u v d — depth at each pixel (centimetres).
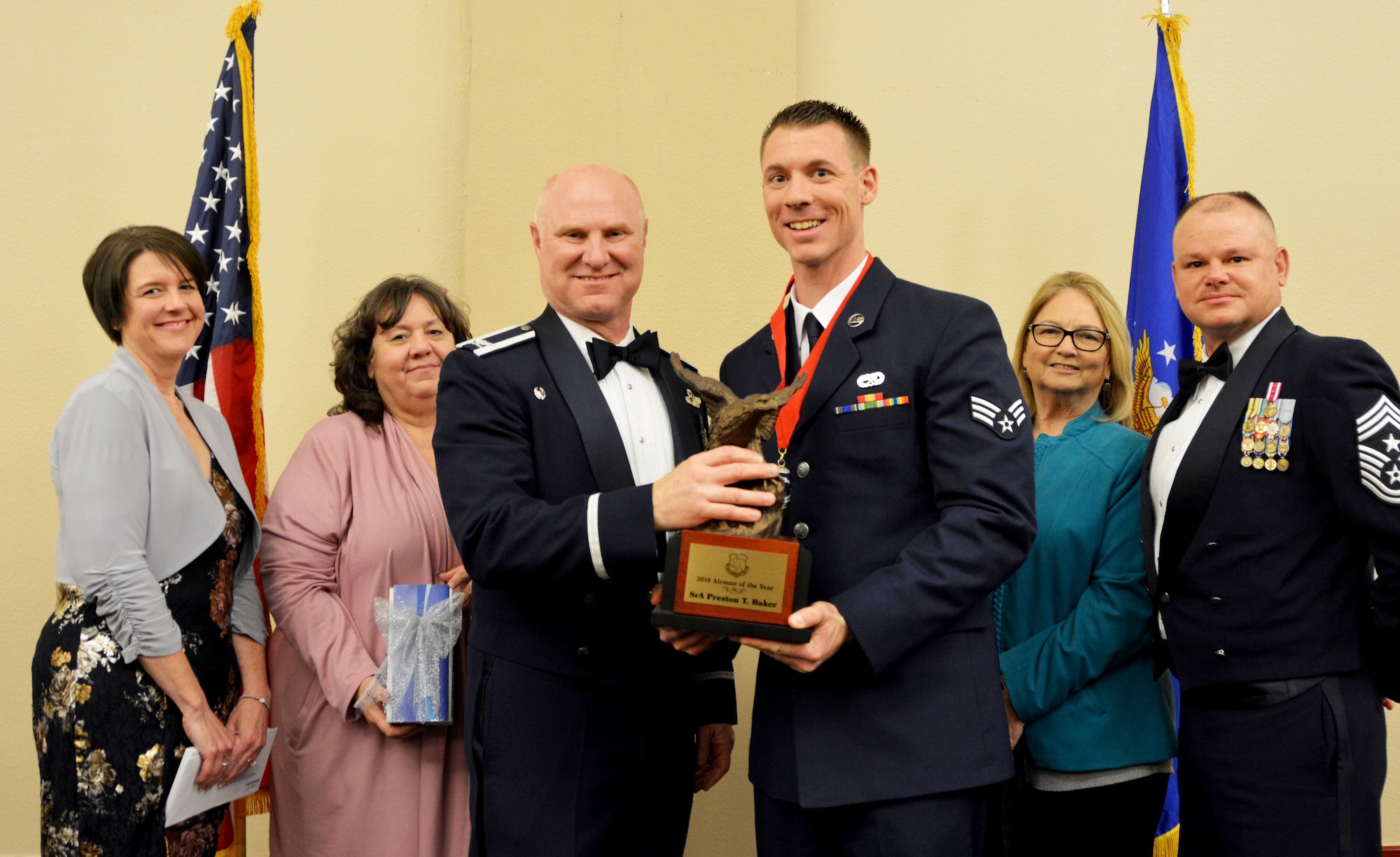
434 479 288
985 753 213
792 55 403
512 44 403
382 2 418
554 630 228
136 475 257
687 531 199
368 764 265
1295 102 404
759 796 233
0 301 399
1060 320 300
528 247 395
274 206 413
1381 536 226
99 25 411
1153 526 263
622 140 397
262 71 416
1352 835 226
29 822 385
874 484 219
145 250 275
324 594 274
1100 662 264
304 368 409
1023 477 212
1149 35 411
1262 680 237
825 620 200
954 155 415
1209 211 262
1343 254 397
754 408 203
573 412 234
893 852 208
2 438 395
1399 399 235
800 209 233
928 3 420
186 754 250
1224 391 254
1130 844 268
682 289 389
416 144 414
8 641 389
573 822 222
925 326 225
